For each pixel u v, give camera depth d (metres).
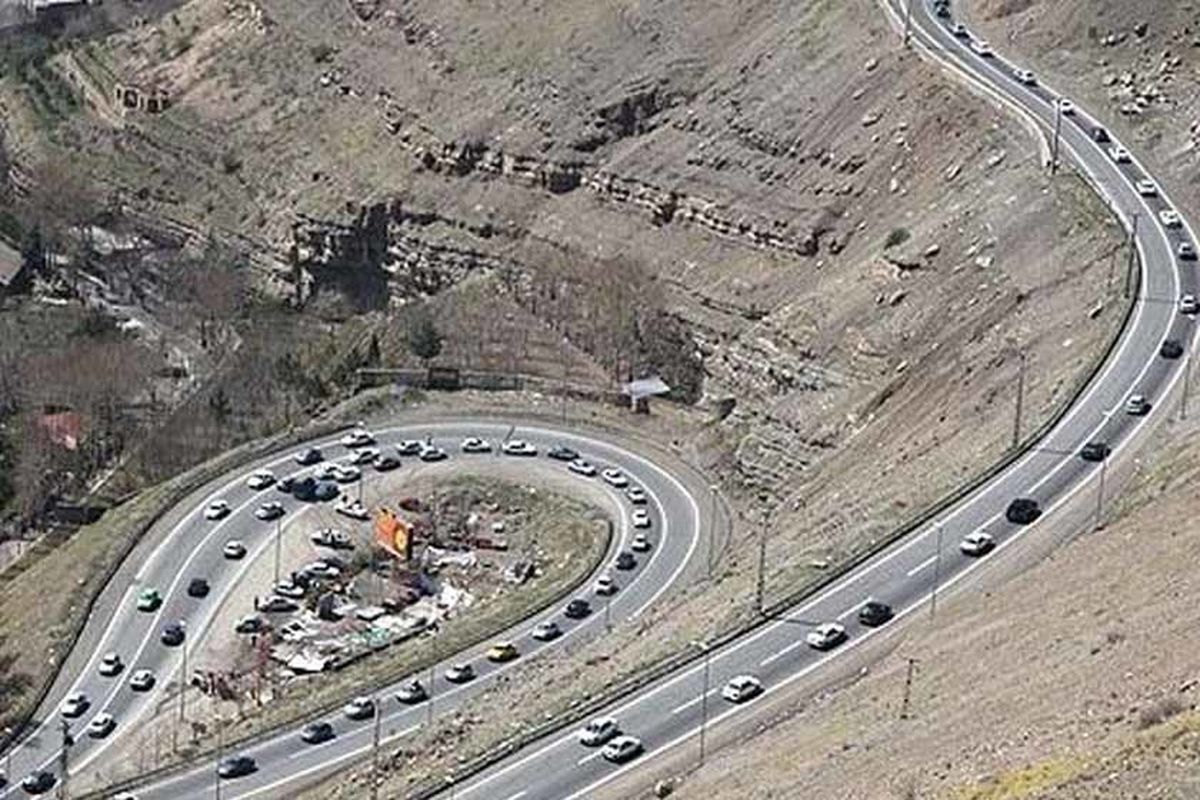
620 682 167.75
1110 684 131.12
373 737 184.50
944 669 150.12
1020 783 114.12
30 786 195.25
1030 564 174.50
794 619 172.62
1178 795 105.81
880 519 190.75
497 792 153.38
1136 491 183.12
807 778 136.62
